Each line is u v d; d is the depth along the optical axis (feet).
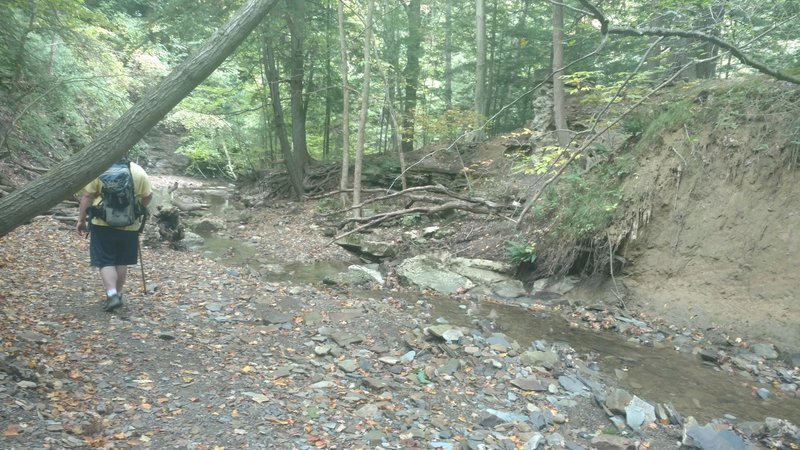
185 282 24.21
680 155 29.30
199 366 14.76
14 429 10.09
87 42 50.16
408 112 62.80
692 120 30.12
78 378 12.92
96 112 60.03
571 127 44.04
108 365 13.94
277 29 49.39
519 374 17.37
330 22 61.52
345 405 13.51
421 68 73.92
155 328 17.21
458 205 37.91
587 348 22.08
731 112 28.68
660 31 13.41
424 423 13.15
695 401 17.34
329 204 55.72
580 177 33.09
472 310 26.76
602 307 27.71
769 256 24.90
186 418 11.82
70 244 29.55
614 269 29.53
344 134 51.24
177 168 104.01
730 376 19.94
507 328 24.07
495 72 69.72
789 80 15.51
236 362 15.40
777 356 21.81
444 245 38.06
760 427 15.28
